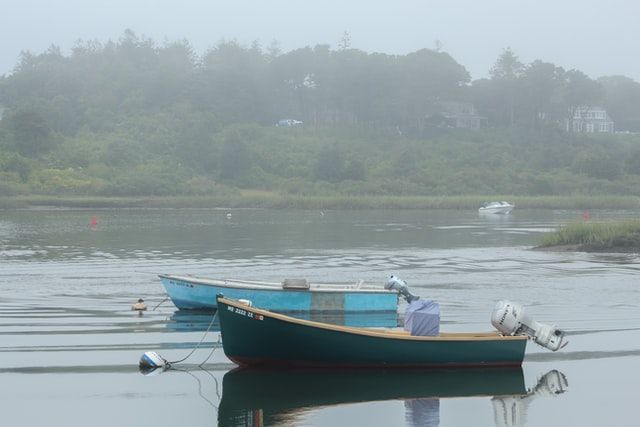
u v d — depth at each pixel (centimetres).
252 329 3372
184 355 3716
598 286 5809
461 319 4519
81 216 13762
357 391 3200
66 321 4434
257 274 6438
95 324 4359
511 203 17450
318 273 6531
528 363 3622
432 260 7556
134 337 4056
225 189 18738
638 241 8344
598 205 17688
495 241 9619
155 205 16725
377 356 3425
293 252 8162
